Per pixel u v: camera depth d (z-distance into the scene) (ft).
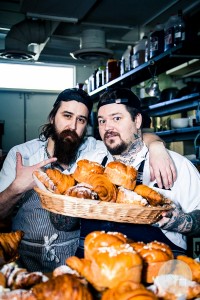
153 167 4.55
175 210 4.15
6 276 2.66
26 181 4.36
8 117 18.90
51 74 19.52
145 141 5.22
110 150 5.13
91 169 3.88
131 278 2.43
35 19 13.56
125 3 11.09
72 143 5.73
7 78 18.84
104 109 4.98
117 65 13.29
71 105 5.66
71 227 5.01
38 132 18.84
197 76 16.76
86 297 2.28
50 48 15.25
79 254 4.85
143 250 2.86
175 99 12.31
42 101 19.44
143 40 11.51
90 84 15.53
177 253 4.71
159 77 16.75
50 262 5.53
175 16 9.41
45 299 2.25
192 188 5.07
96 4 11.25
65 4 10.53
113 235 2.88
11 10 14.07
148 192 3.75
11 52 13.46
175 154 5.30
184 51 9.17
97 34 13.01
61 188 3.66
